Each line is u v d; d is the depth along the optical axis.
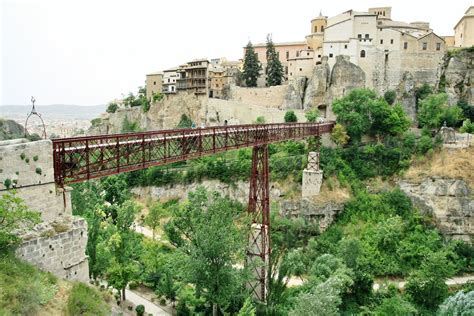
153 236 58.28
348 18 89.69
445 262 46.78
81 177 22.53
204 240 31.66
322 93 88.00
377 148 68.31
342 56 85.12
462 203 59.03
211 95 104.12
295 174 66.81
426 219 59.44
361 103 71.06
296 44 109.50
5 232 18.58
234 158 76.38
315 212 62.38
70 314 18.69
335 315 34.06
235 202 69.00
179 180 76.44
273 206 62.09
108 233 40.78
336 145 71.75
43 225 20.42
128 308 38.41
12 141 20.39
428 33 84.94
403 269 51.69
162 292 40.75
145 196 79.38
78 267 21.89
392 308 41.00
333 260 45.81
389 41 86.81
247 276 34.09
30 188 19.98
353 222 60.31
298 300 34.00
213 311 33.19
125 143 24.89
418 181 62.41
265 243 39.91
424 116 74.50
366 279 45.00
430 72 85.00
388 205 61.62
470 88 80.06
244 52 118.19
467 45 86.12
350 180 65.75
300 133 52.75
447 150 64.31
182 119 93.94
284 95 94.38
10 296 16.80
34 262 19.59
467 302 37.62
